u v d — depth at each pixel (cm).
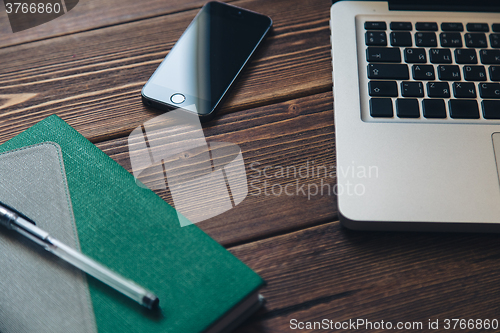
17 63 61
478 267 45
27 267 42
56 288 41
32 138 51
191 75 58
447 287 44
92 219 45
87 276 42
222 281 41
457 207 45
